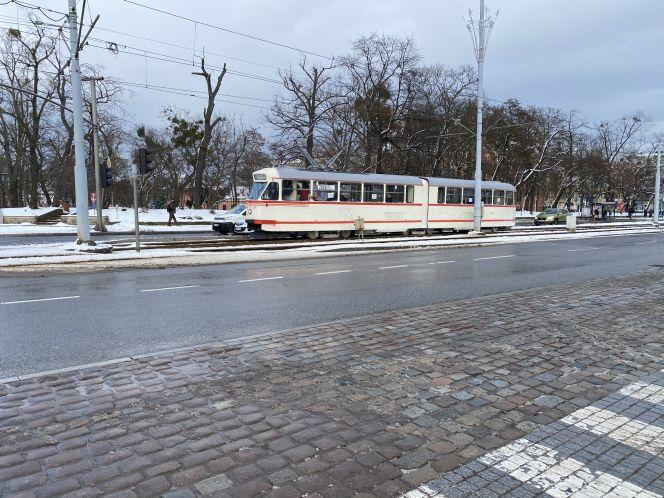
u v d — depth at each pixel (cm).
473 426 393
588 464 338
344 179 2522
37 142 4822
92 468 326
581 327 714
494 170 5762
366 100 4281
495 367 534
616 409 428
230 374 509
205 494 298
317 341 633
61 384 478
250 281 1170
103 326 723
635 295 980
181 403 434
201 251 1828
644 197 8556
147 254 1662
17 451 348
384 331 685
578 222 5775
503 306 863
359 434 377
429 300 943
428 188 2888
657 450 358
